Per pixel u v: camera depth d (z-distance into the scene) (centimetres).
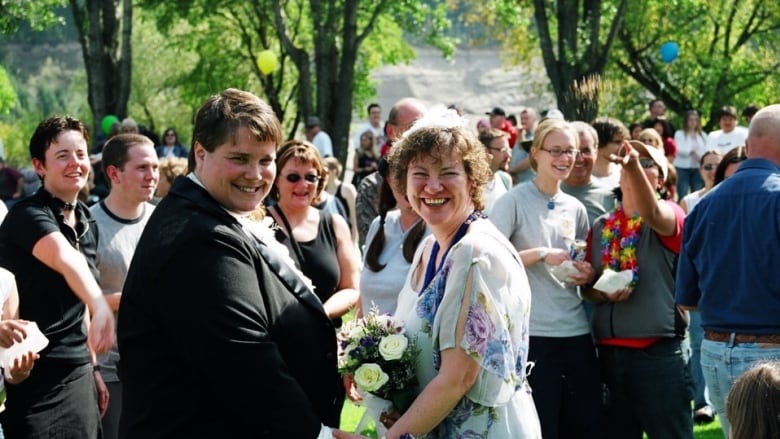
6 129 3170
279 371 316
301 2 2752
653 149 569
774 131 496
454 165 356
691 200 838
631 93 2656
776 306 478
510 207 557
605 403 560
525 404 360
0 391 398
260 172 332
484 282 343
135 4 2631
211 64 2941
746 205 487
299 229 539
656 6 2550
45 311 467
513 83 3894
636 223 545
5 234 470
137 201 536
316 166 538
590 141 633
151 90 3356
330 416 348
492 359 341
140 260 321
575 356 545
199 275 311
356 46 2223
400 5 2481
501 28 2919
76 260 452
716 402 502
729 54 2628
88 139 504
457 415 353
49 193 486
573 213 566
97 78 2167
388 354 352
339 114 2227
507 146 717
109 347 433
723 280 491
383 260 515
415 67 3953
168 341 316
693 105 2622
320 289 535
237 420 319
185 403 315
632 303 541
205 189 332
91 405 480
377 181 637
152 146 541
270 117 334
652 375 541
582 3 2267
